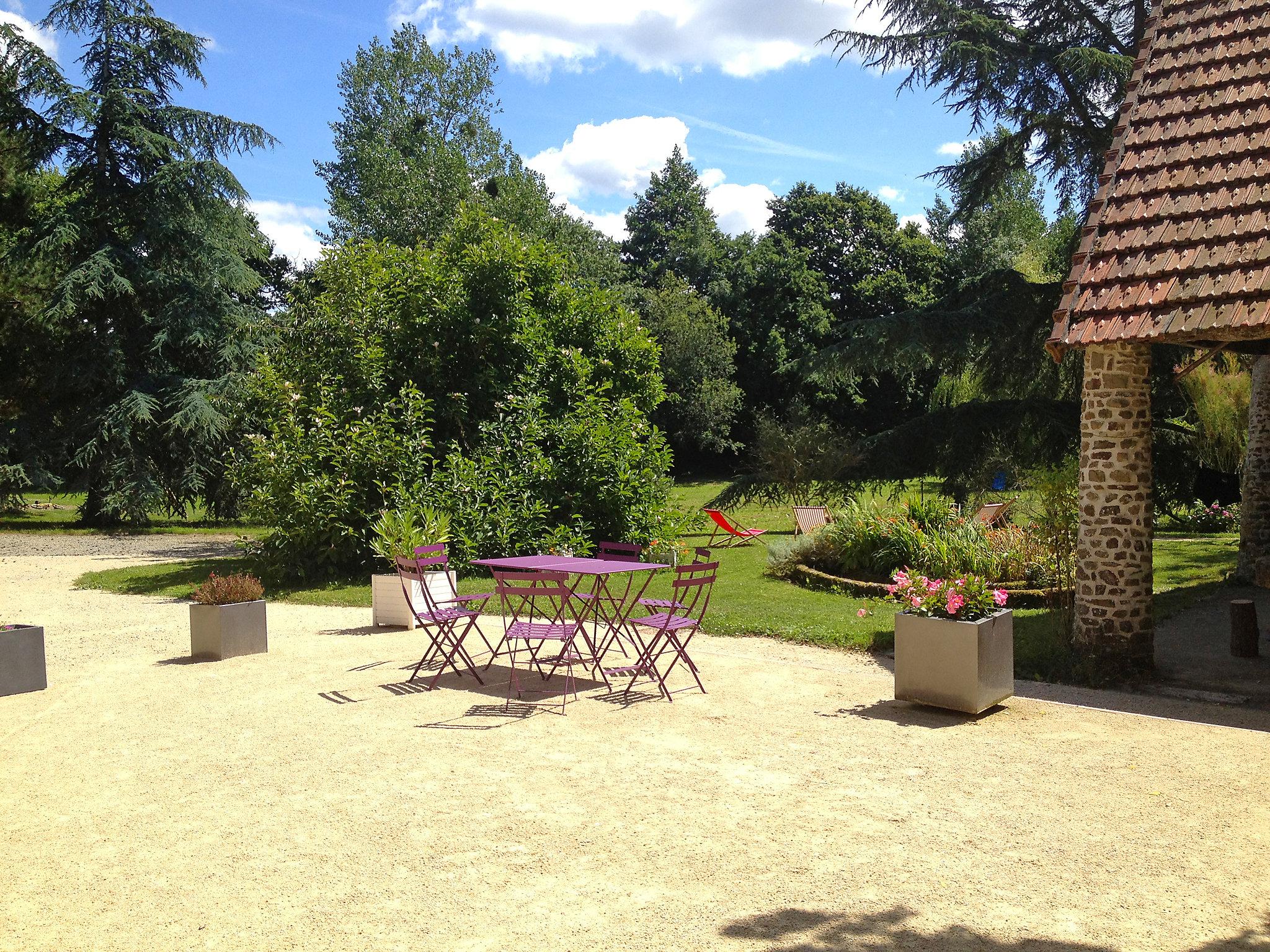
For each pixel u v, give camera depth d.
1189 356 21.06
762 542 19.45
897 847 4.38
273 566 14.92
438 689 7.73
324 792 5.21
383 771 5.58
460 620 11.09
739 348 52.41
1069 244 21.70
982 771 5.52
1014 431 21.39
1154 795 5.10
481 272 16.83
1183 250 8.09
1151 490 8.38
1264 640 9.85
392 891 3.94
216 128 28.17
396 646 9.70
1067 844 4.41
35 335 28.14
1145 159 8.89
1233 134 8.53
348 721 6.75
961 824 4.68
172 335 27.33
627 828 4.63
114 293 27.41
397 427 15.50
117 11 27.70
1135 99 9.43
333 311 16.22
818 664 8.73
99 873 4.15
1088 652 8.34
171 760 5.86
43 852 4.41
